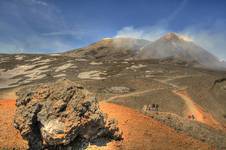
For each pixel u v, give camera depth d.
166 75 131.12
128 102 87.88
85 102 20.98
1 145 20.75
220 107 100.25
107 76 126.00
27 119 20.67
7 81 126.62
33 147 21.06
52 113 20.41
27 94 21.52
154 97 96.31
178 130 28.83
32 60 167.25
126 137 23.50
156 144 23.86
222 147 29.06
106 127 22.28
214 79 124.00
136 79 117.88
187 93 105.56
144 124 26.20
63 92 21.19
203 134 31.36
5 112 24.53
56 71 137.88
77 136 21.38
